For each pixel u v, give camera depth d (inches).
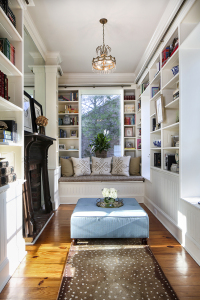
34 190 142.3
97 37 138.3
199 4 86.9
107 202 110.3
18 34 84.2
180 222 101.4
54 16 115.7
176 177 106.0
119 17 116.4
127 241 103.2
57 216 143.9
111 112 221.8
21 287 68.1
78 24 123.6
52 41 143.6
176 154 117.0
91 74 203.9
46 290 66.4
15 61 88.7
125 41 143.1
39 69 150.8
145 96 186.5
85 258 84.5
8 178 77.9
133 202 118.6
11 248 78.3
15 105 81.2
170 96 126.6
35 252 92.7
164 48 127.5
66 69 193.0
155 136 155.7
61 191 178.4
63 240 105.2
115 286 65.8
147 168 187.8
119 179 178.1
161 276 71.4
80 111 204.2
